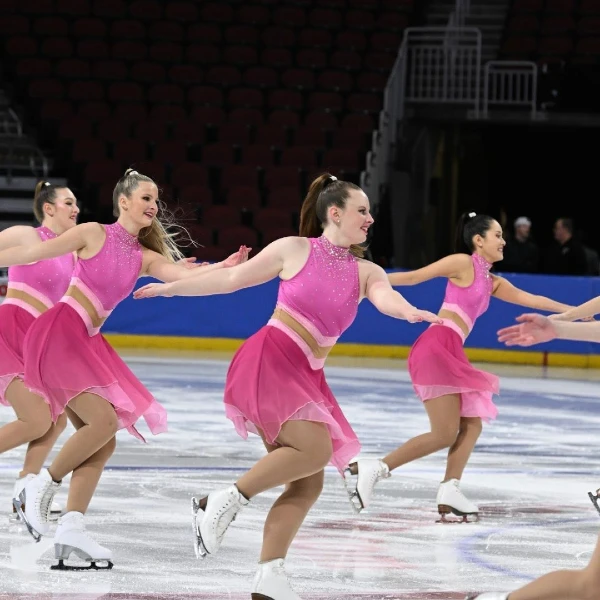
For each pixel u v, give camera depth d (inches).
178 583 501.0
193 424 1035.3
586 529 646.5
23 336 644.1
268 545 456.8
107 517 644.7
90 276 562.6
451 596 490.0
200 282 488.1
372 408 1174.3
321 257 481.7
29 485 542.9
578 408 1230.3
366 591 496.7
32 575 511.8
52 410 551.8
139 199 565.0
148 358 1620.3
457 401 683.4
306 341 476.4
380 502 718.5
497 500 734.5
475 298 719.1
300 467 453.7
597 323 390.3
